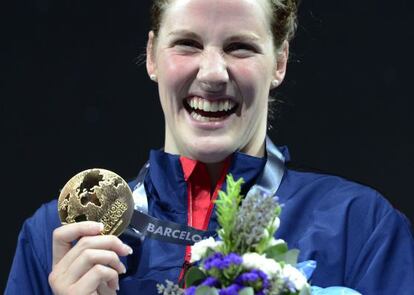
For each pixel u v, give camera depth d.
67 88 15.41
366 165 15.09
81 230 7.49
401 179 15.08
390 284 8.00
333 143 15.09
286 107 15.09
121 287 8.10
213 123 8.05
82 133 15.41
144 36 15.34
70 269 7.46
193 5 8.01
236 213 6.77
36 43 15.41
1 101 15.43
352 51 15.03
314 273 7.99
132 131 15.37
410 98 15.03
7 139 15.49
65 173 15.45
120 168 15.39
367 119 15.08
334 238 8.12
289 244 8.15
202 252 6.90
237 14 7.97
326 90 15.06
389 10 15.00
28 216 15.52
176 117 8.16
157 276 8.08
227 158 8.24
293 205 8.30
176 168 8.30
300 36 14.97
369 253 8.12
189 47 8.05
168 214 8.32
